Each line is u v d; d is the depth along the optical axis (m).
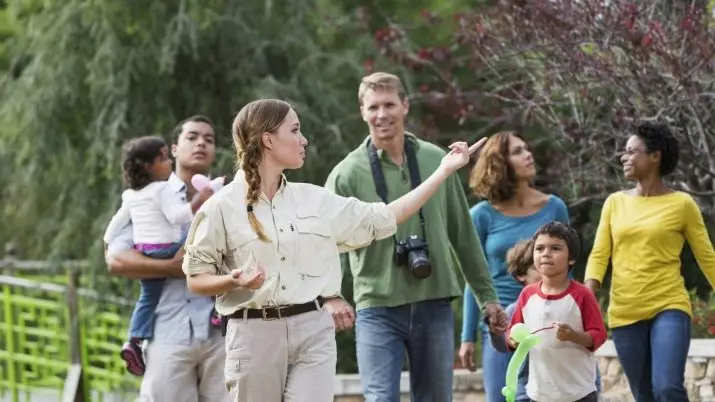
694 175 21.45
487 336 15.99
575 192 22.47
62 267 28.62
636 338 15.50
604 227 15.80
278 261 11.58
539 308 14.27
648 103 20.59
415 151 15.04
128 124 27.61
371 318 14.77
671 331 15.13
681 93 20.16
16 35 32.00
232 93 27.95
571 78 21.03
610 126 21.30
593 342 14.00
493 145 16.25
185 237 15.34
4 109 28.50
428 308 14.84
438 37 28.34
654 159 15.44
